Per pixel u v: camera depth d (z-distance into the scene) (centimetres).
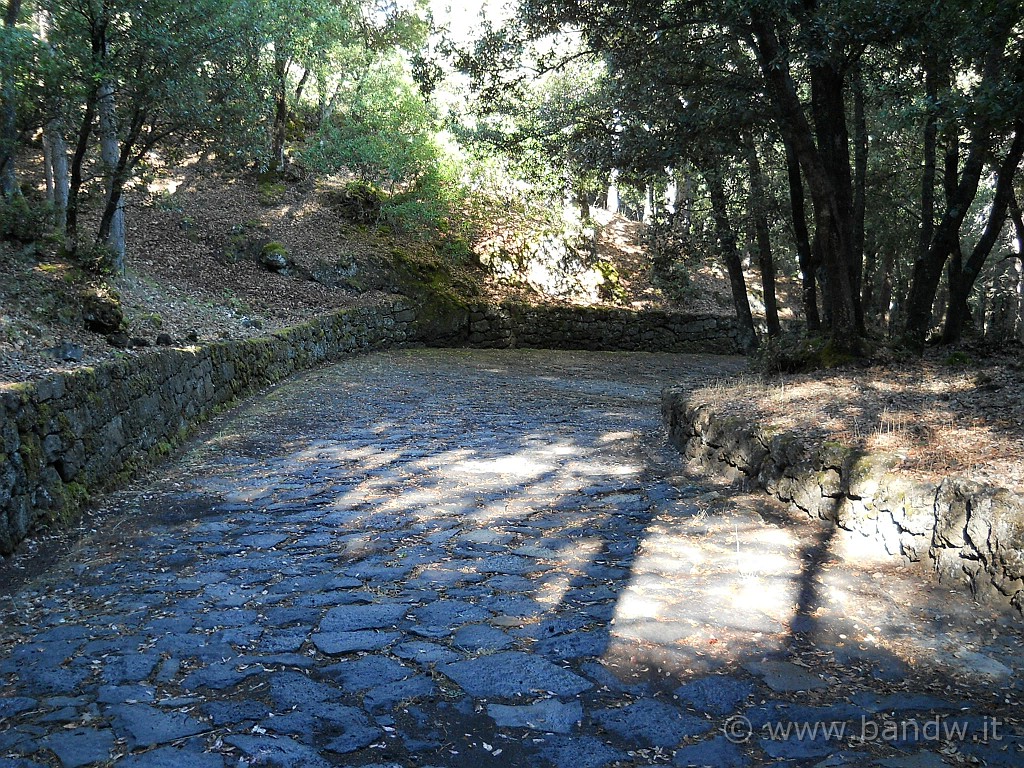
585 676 349
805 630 396
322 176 2464
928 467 514
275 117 2355
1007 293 2650
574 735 303
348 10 2206
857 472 536
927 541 470
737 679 345
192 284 1759
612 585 461
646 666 357
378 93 2175
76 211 1109
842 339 966
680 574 478
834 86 962
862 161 1164
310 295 2011
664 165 1205
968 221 2378
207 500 666
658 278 2583
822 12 884
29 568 504
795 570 483
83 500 623
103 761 283
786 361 996
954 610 416
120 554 530
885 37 868
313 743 296
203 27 1010
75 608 438
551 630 397
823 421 676
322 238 2219
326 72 2245
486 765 283
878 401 728
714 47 1117
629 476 752
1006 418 604
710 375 1900
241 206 2214
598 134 1239
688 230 1655
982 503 427
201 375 1005
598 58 1244
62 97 974
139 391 778
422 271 2302
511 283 2486
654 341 2547
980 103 780
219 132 1126
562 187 1538
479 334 2309
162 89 1020
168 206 1537
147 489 700
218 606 436
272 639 390
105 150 1196
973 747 293
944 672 352
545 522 599
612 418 1143
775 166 1620
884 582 460
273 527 590
